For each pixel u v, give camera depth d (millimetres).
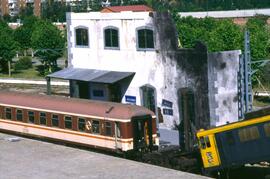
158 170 21984
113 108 26719
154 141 26828
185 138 26484
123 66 32375
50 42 68812
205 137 22953
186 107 26828
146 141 26500
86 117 27688
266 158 21938
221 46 48062
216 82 27562
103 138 26938
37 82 63156
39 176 21531
